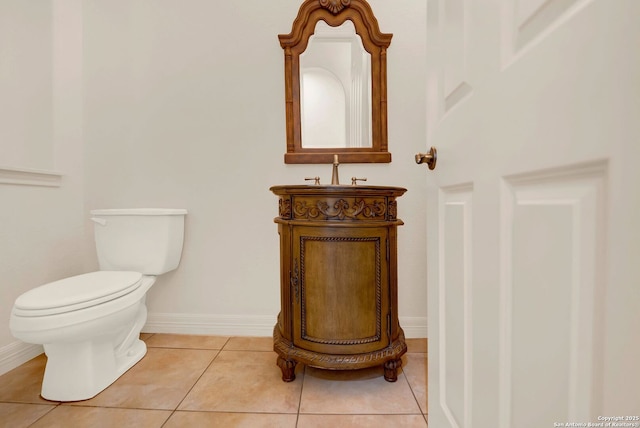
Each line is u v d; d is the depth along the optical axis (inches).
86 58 70.4
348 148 68.1
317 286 49.1
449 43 26.2
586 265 12.7
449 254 26.6
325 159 67.9
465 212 23.3
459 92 24.3
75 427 42.1
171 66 69.6
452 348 26.1
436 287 29.7
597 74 11.9
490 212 19.5
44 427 42.0
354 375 54.9
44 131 63.4
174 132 70.1
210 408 46.1
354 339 49.0
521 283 16.6
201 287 71.2
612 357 11.6
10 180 55.4
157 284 71.2
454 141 25.1
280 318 58.2
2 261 54.7
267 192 69.8
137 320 61.1
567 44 13.3
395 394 49.5
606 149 11.6
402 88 67.6
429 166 30.7
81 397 47.6
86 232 71.0
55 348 47.8
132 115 70.1
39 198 61.0
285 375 52.6
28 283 58.9
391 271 51.7
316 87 68.0
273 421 43.4
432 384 30.9
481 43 20.4
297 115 68.1
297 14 67.9
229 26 68.9
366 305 49.3
